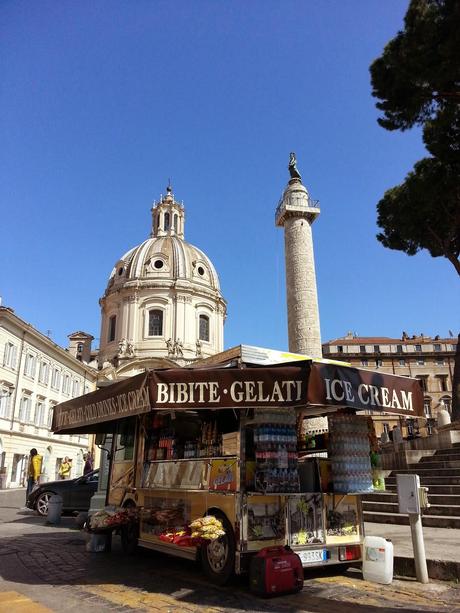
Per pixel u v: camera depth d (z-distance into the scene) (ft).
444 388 225.15
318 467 24.14
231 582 21.98
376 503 39.86
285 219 76.79
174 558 28.76
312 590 20.84
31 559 28.30
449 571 22.08
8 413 126.11
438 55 40.22
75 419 29.07
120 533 32.45
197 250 216.74
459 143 59.72
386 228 89.66
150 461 28.40
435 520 34.12
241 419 22.11
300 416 28.76
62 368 161.58
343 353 231.09
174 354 181.06
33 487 61.05
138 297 191.21
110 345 190.29
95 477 52.13
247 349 22.50
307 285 72.28
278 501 21.88
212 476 22.90
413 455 52.54
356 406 21.44
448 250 82.74
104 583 22.70
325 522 22.66
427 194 71.51
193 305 194.08
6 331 125.39
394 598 19.57
